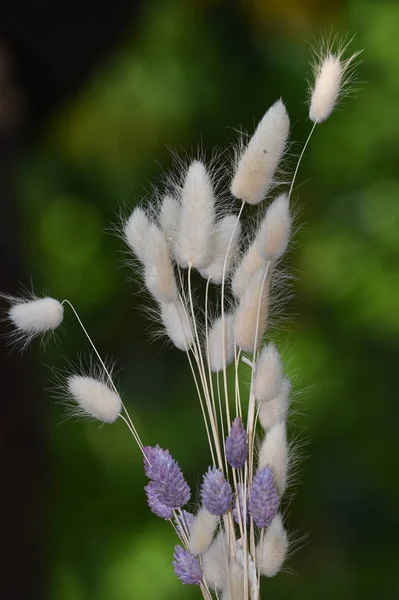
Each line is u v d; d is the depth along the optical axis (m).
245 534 0.95
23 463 1.40
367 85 3.47
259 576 0.96
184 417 2.97
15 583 1.40
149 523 2.85
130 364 3.09
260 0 3.14
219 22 3.22
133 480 2.89
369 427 3.15
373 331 3.34
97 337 3.14
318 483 3.03
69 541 2.80
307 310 3.37
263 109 3.17
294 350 3.17
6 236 1.43
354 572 2.88
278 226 0.94
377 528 2.98
